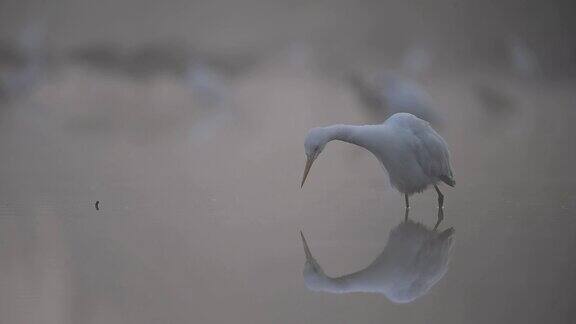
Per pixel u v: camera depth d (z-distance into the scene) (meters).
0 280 9.76
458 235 11.66
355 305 8.65
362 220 12.85
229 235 11.90
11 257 10.81
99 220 13.01
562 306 8.41
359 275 9.81
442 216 13.02
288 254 10.83
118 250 11.14
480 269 9.84
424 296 8.89
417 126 13.20
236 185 16.17
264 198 14.84
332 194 15.11
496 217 12.80
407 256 10.58
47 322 8.27
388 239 11.54
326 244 11.28
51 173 17.72
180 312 8.46
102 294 9.17
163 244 11.49
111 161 19.28
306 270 10.04
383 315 8.31
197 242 11.51
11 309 8.70
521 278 9.41
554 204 13.78
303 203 14.34
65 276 9.91
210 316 8.35
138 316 8.40
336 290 9.22
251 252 10.98
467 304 8.55
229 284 9.47
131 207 14.11
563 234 11.52
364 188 15.71
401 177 13.14
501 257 10.35
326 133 12.89
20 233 12.18
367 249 11.01
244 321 8.18
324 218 13.01
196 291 9.24
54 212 13.68
